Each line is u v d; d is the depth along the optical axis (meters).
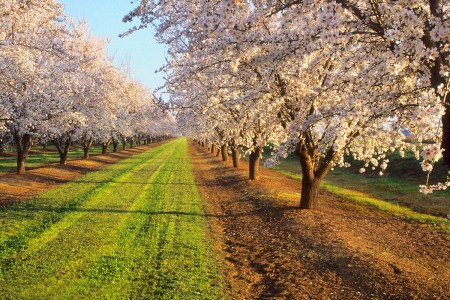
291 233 12.49
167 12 10.10
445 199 21.53
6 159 41.62
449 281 8.46
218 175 31.23
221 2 6.23
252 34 7.00
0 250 10.60
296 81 10.97
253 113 13.94
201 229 13.50
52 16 17.00
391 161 33.31
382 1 6.42
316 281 8.62
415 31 5.27
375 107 6.05
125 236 12.27
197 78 15.99
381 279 8.41
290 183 27.17
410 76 6.02
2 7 14.45
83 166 36.03
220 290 8.28
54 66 23.72
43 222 14.02
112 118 37.50
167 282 8.59
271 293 8.20
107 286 8.30
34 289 8.07
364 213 17.42
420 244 12.05
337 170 36.22
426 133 6.26
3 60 16.56
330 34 5.32
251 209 17.00
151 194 21.03
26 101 21.38
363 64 8.53
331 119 7.53
